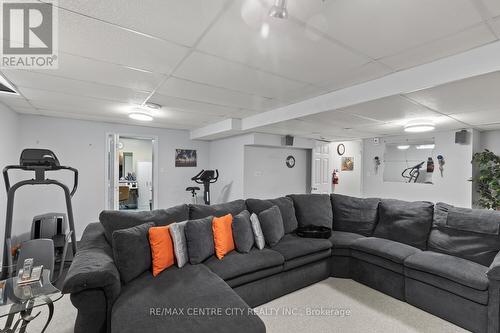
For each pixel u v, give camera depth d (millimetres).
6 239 2527
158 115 4023
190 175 5863
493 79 1838
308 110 3057
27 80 2449
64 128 4363
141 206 7773
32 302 1541
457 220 2617
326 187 6117
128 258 1860
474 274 2023
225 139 5586
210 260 2295
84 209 4531
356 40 1648
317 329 2002
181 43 1727
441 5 1279
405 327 2043
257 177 5270
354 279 2922
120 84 2549
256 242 2688
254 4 1308
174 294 1661
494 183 3643
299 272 2668
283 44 1720
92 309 1565
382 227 3188
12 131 3695
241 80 2412
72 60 1998
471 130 3949
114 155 4383
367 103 2533
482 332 1919
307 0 1249
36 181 2717
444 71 1891
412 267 2346
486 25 1454
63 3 1308
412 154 4746
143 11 1375
